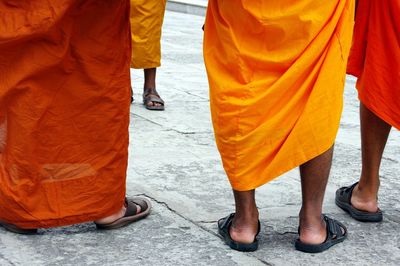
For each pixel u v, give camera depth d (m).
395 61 2.91
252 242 2.82
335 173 3.96
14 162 2.79
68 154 2.83
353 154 4.38
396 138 4.84
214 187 3.60
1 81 2.75
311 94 2.57
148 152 4.18
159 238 2.94
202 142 4.48
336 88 2.60
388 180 3.85
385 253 2.88
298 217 3.22
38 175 2.81
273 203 3.40
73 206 2.88
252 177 2.64
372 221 3.21
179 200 3.39
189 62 7.77
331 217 3.25
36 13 2.61
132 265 2.67
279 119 2.57
